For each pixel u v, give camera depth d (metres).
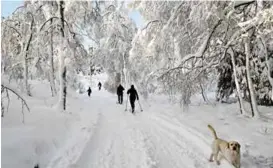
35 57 20.41
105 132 11.92
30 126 9.68
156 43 13.56
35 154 7.72
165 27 12.16
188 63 12.94
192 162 7.79
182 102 13.44
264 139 9.94
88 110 19.53
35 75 23.34
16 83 18.50
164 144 9.67
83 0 16.77
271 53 15.84
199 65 12.68
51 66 21.33
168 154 8.53
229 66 16.83
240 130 11.32
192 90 12.88
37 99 17.81
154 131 11.86
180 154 8.52
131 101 18.20
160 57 14.66
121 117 16.28
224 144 7.34
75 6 16.78
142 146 9.39
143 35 15.16
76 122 13.29
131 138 10.64
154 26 14.27
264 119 13.95
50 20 17.94
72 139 10.27
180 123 12.75
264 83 16.92
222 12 9.72
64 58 16.39
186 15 11.64
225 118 14.05
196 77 12.65
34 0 18.03
